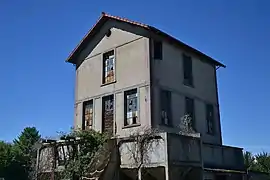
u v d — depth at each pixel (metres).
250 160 46.47
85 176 19.66
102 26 26.70
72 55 27.81
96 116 25.25
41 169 22.25
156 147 18.52
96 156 19.83
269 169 44.00
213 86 28.69
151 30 23.45
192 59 27.05
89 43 27.42
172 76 24.55
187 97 25.48
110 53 25.81
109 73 25.48
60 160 21.17
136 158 18.98
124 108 23.56
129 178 20.22
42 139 22.53
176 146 18.61
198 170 19.86
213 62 29.25
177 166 18.27
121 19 24.94
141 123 22.34
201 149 20.23
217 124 27.88
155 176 19.16
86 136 20.19
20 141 55.19
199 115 26.20
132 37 24.47
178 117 24.06
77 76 27.59
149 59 23.08
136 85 23.28
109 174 19.94
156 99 22.67
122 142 20.00
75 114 26.78
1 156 39.69
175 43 25.27
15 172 39.19
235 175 24.25
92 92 26.03
